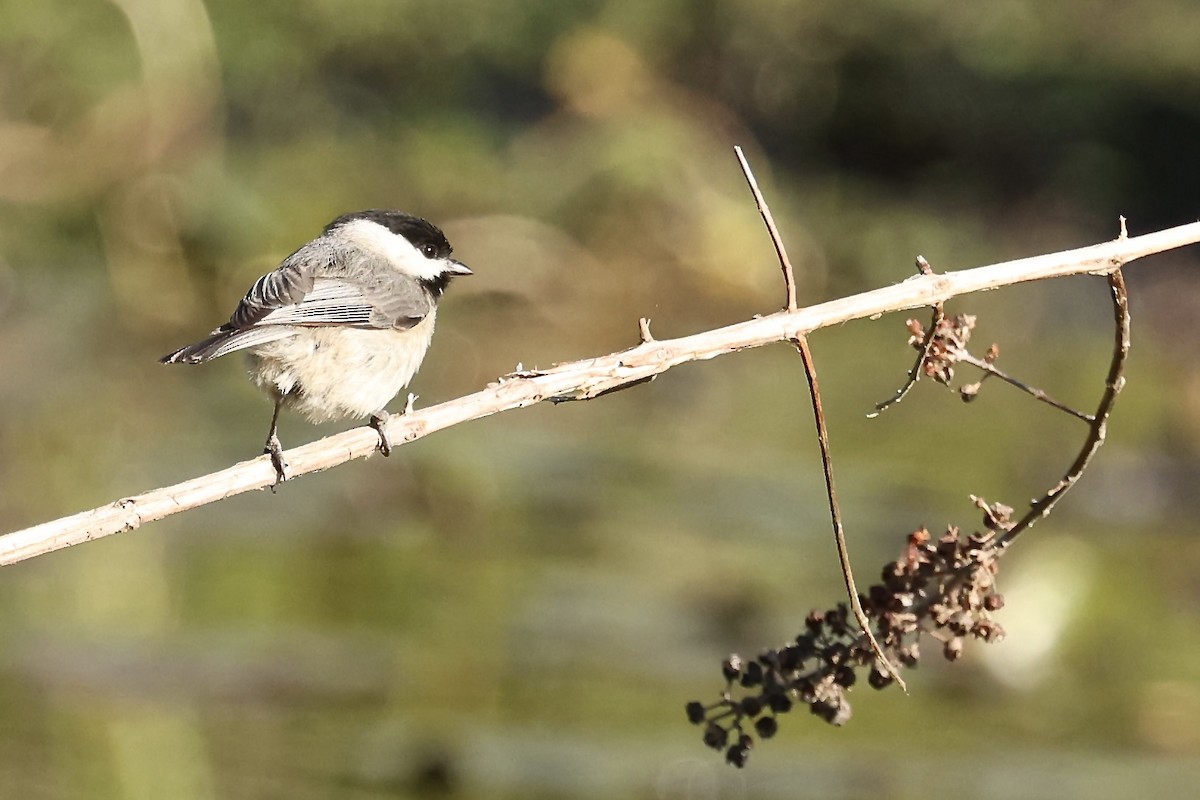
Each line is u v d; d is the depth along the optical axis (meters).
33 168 19.42
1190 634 11.39
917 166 25.00
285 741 9.39
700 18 24.59
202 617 11.33
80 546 12.73
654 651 10.74
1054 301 21.47
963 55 25.44
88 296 18.67
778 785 8.95
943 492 14.39
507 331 19.64
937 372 6.13
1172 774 9.16
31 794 8.53
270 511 13.76
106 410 15.94
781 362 19.64
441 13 23.06
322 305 8.02
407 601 11.69
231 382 17.45
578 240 21.14
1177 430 16.66
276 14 21.84
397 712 9.80
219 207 19.69
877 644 5.79
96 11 19.98
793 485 14.57
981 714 10.21
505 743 9.40
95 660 10.48
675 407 17.55
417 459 14.73
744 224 21.73
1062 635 11.05
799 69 24.95
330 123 22.14
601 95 22.81
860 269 22.27
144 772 8.84
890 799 8.80
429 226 9.07
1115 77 25.77
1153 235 6.18
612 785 8.93
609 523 13.36
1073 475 5.95
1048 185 24.53
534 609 11.51
